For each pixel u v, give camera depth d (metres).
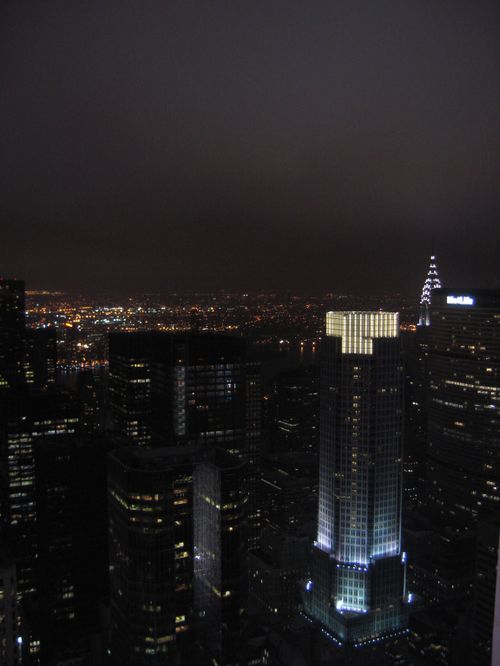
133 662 143.38
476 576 158.12
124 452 154.12
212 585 146.62
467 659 166.88
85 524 191.62
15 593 120.00
